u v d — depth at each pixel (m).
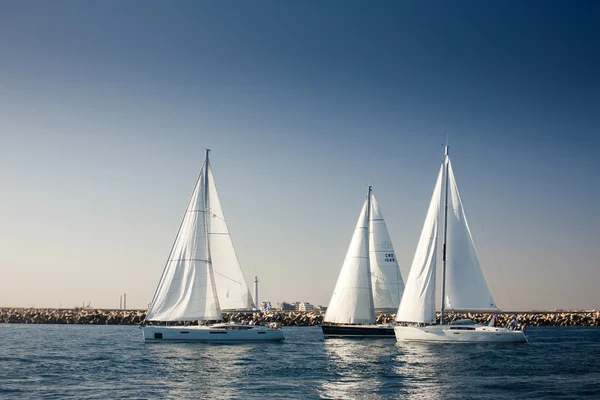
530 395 40.12
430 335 68.62
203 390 41.34
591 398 39.19
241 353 61.50
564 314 157.50
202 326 69.50
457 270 68.12
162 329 69.06
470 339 67.94
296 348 66.38
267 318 142.12
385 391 41.41
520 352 62.75
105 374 47.72
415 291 69.06
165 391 40.91
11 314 149.38
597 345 73.62
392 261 80.50
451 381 45.09
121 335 93.88
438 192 68.81
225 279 70.69
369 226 80.62
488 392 41.12
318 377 46.62
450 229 68.38
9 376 46.69
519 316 153.00
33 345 72.62
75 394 39.78
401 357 58.31
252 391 41.09
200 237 69.06
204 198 69.50
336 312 78.69
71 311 159.00
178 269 68.56
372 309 78.31
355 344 71.12
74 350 65.44
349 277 78.62
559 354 61.34
